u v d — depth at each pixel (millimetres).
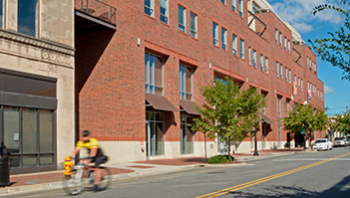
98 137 25656
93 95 26016
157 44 27609
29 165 17578
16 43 17281
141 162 24484
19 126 17266
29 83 17891
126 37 25422
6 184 12430
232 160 24609
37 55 18312
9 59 16938
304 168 18750
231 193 10438
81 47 26625
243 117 24125
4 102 16500
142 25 26078
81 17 22734
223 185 12289
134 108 24875
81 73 26516
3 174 12375
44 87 18688
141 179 15484
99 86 25891
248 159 29672
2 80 16641
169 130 28922
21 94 17344
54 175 16391
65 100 19734
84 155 25266
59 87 19484
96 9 26094
